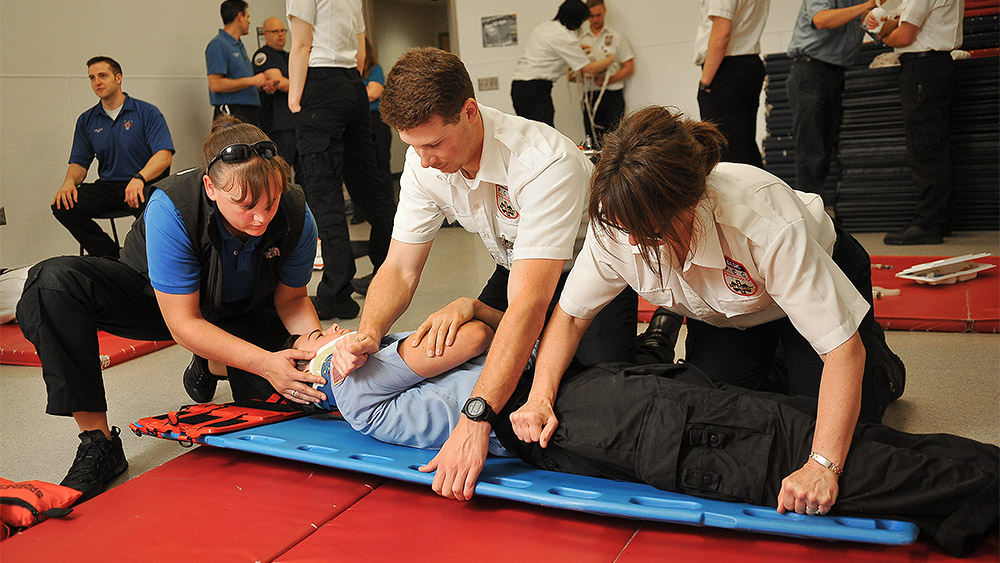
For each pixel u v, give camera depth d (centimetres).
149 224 202
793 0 621
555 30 616
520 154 174
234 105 624
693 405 155
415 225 201
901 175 523
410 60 160
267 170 186
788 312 144
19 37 541
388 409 186
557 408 166
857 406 140
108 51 607
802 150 486
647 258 133
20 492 176
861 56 568
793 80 477
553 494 155
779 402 153
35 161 554
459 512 165
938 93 463
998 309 303
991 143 501
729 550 143
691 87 666
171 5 661
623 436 157
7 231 538
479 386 165
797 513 142
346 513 167
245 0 731
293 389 202
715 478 150
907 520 139
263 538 157
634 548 146
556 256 175
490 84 732
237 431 204
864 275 187
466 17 723
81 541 160
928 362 267
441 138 163
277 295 237
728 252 145
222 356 208
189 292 208
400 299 200
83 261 214
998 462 141
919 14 449
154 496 180
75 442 244
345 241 382
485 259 525
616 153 126
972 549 136
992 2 531
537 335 171
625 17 669
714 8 405
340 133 383
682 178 123
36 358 333
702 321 201
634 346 222
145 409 269
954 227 524
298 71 368
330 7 367
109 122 505
